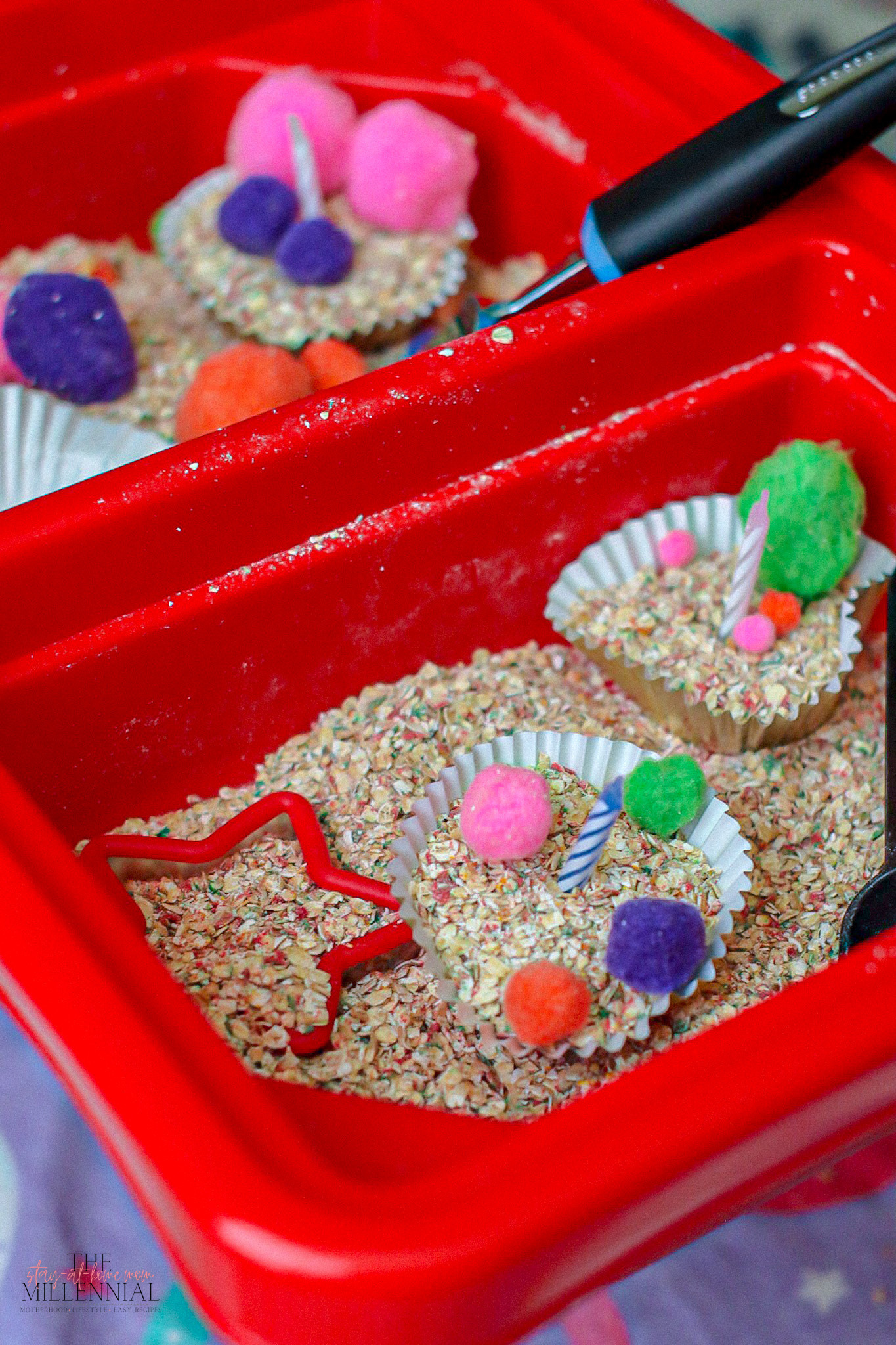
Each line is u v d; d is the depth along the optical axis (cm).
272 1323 49
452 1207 48
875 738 62
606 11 69
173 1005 50
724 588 63
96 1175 69
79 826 61
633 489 64
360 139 70
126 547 58
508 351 61
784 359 64
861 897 57
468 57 71
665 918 55
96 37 70
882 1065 50
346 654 62
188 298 71
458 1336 49
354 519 61
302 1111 55
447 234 71
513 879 57
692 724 62
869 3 84
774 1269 68
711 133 62
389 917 58
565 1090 55
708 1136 49
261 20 72
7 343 67
